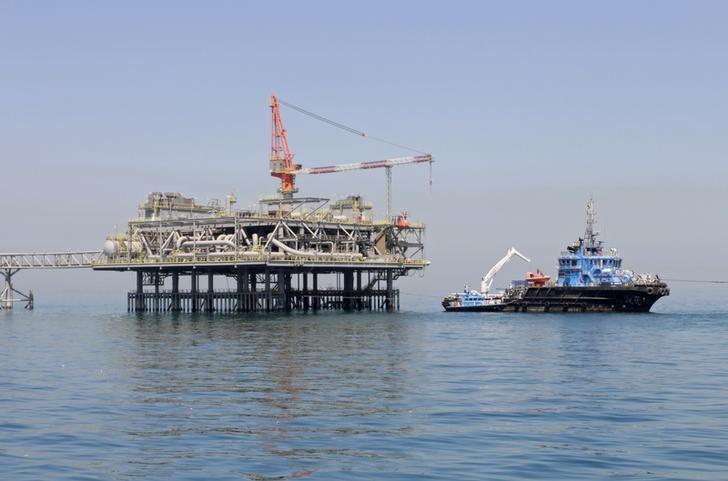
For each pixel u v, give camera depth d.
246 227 194.00
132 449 47.69
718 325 149.25
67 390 69.38
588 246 187.00
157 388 70.31
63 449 47.78
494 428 52.72
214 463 44.66
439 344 111.94
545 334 129.50
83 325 159.62
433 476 41.94
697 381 74.19
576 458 45.12
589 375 78.50
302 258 185.62
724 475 42.03
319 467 43.72
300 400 63.50
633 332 133.12
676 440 49.22
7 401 63.66
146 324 159.50
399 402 62.41
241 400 63.66
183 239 196.25
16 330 147.38
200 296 199.38
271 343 113.38
